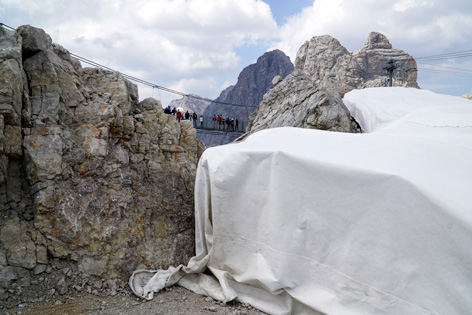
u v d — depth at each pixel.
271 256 4.55
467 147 4.68
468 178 3.73
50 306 4.40
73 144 5.50
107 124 5.82
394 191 3.66
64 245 5.02
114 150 6.00
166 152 6.95
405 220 3.55
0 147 4.78
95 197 5.46
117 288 5.07
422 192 3.45
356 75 81.81
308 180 4.34
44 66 5.61
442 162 4.09
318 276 4.20
